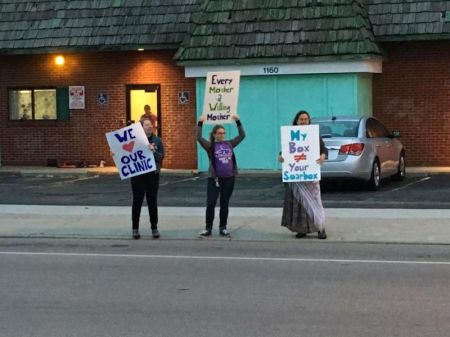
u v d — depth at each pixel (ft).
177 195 53.67
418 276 27.84
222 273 28.86
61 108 74.69
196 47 66.23
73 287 26.68
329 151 51.06
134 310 23.24
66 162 74.69
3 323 21.93
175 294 25.38
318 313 22.58
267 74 64.90
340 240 36.63
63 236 39.19
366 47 61.87
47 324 21.76
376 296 24.67
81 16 72.59
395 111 67.97
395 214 43.01
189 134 70.90
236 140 38.24
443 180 59.11
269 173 64.54
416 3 65.10
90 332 20.86
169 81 71.31
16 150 76.33
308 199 36.94
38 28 73.10
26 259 32.60
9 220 44.14
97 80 73.51
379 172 53.72
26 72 75.56
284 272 28.89
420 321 21.57
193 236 38.52
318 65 63.62
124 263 31.35
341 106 63.82
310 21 64.39
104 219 43.98
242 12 66.49
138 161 37.52
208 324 21.50
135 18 71.05
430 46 66.59
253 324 21.44
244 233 38.91
